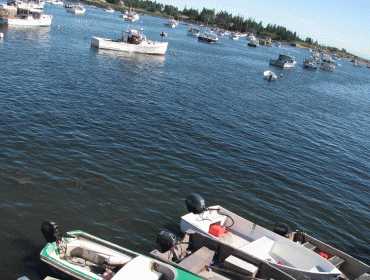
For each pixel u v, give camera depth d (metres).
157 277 12.16
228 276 14.18
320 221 20.97
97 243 14.01
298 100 59.16
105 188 19.89
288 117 45.16
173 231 17.33
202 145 29.44
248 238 17.30
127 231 16.67
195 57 91.62
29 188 18.39
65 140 25.27
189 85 53.28
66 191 18.84
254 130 36.50
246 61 108.12
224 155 28.17
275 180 25.36
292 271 14.16
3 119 26.92
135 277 11.85
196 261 14.07
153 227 17.38
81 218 16.89
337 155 34.00
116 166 22.78
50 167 21.02
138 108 36.50
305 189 24.88
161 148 27.12
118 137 27.72
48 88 37.88
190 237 15.77
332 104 62.00
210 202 20.69
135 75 53.59
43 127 26.91
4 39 63.56
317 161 31.16
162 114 35.84
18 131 25.27
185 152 27.27
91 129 28.33
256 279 13.52
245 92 56.62
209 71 71.94
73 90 38.91
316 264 15.23
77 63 54.50
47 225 13.70
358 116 55.47
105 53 69.88
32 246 14.53
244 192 22.70
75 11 164.75
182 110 38.75
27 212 16.50
